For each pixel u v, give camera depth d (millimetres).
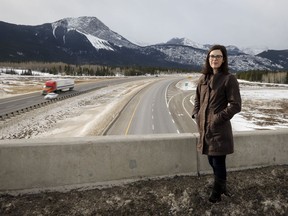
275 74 151625
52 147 3760
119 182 3986
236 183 4113
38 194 3680
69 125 31344
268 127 32656
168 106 46812
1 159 3607
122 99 54188
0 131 27750
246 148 4680
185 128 30688
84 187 3850
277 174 4465
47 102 44531
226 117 3213
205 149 3457
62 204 3488
